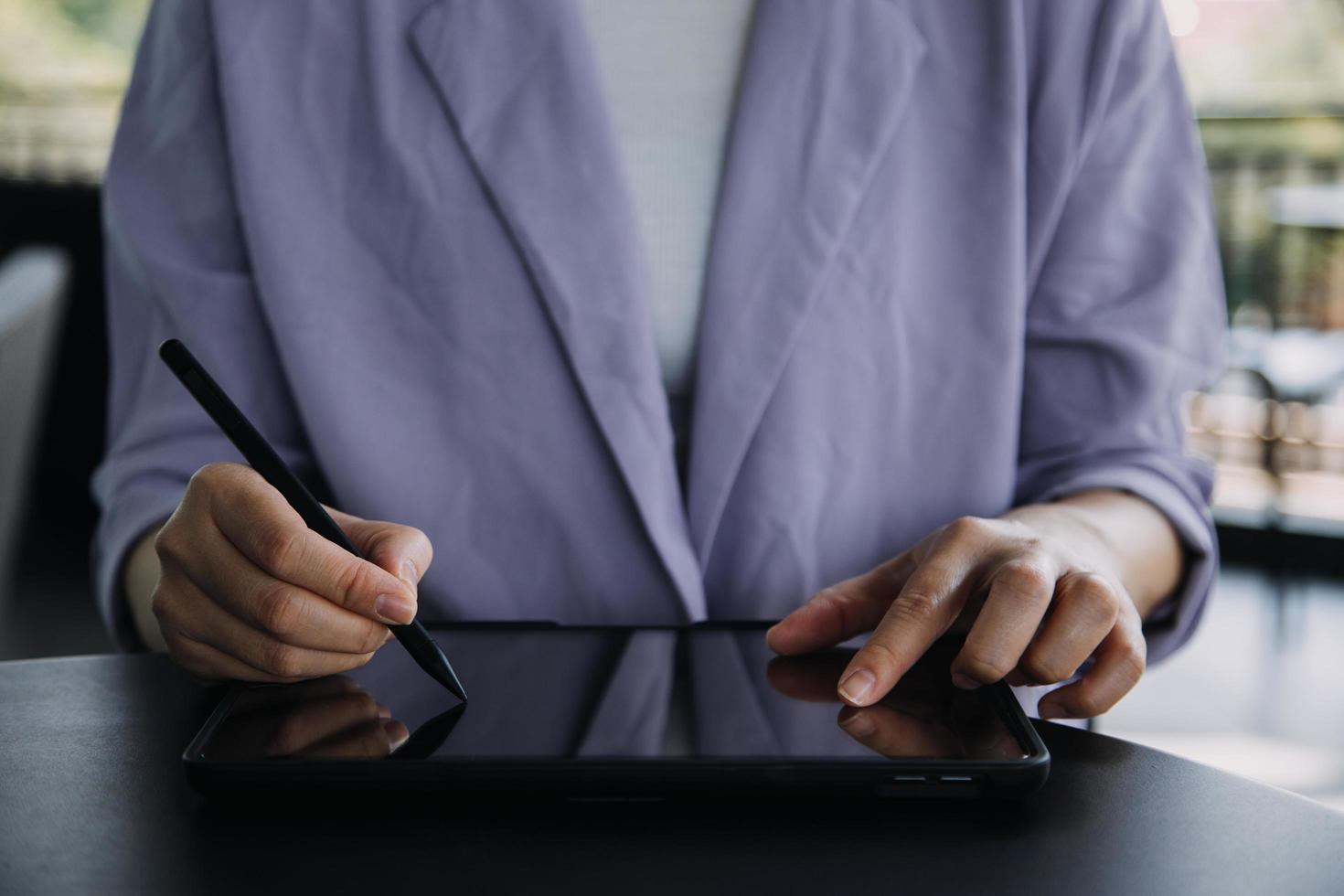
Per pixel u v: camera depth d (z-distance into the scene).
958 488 0.88
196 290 0.89
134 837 0.49
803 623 0.67
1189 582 0.86
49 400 3.95
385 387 0.87
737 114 0.86
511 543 0.87
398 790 0.51
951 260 0.88
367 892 0.45
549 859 0.47
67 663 0.71
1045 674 0.62
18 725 0.61
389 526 0.66
